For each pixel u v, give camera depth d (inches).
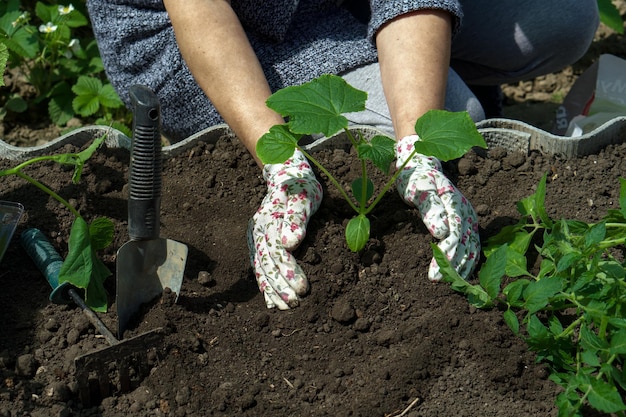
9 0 87.3
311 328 61.0
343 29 73.4
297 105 58.4
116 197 68.8
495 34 78.7
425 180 62.9
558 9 78.0
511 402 58.2
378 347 60.4
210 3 65.2
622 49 95.2
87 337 60.7
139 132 56.6
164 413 57.4
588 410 57.3
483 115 73.9
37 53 88.2
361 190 63.2
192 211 68.1
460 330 60.3
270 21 70.1
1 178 69.0
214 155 71.1
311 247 62.1
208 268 64.5
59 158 63.9
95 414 57.4
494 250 60.2
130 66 72.1
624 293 57.1
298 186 62.4
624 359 57.6
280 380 59.0
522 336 58.1
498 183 69.5
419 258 63.1
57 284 61.8
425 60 65.9
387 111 70.6
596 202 68.6
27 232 64.5
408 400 58.1
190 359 59.3
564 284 58.9
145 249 60.0
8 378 58.5
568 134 76.9
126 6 71.3
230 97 64.5
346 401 57.9
